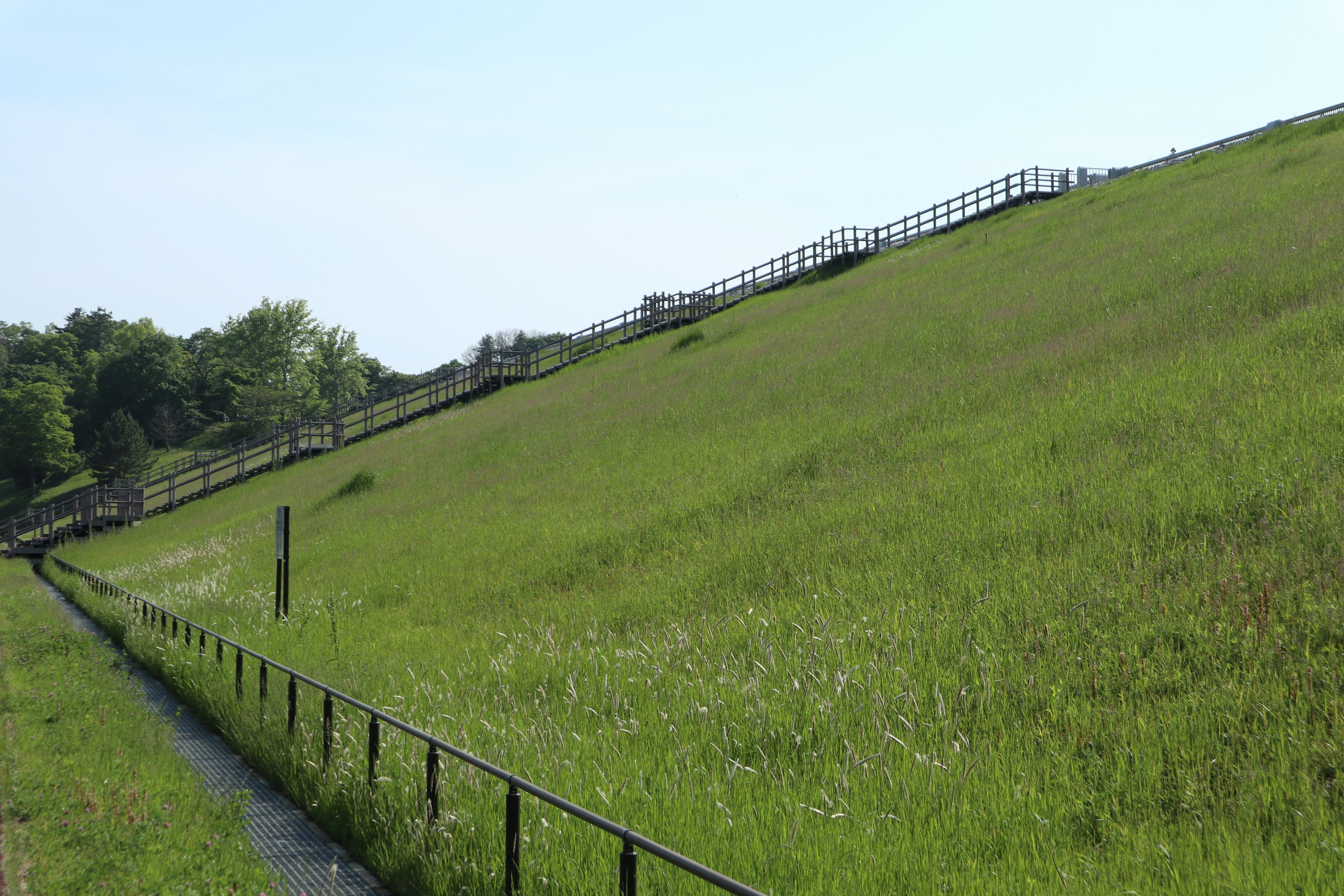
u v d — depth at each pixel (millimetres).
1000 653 8367
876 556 11820
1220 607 7926
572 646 11500
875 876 5078
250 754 9656
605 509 18922
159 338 136750
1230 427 11570
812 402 22281
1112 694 7309
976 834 5535
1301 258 17750
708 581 13086
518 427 33625
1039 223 39531
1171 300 18719
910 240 51938
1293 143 35344
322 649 13430
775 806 6125
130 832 6926
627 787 6648
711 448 21125
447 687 10211
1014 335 21250
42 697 11727
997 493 12445
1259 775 5797
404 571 18625
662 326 51031
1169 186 36219
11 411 115438
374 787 7367
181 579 24422
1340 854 4848
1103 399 14531
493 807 6562
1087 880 4934
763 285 54688
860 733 7316
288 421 117188
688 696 8727
